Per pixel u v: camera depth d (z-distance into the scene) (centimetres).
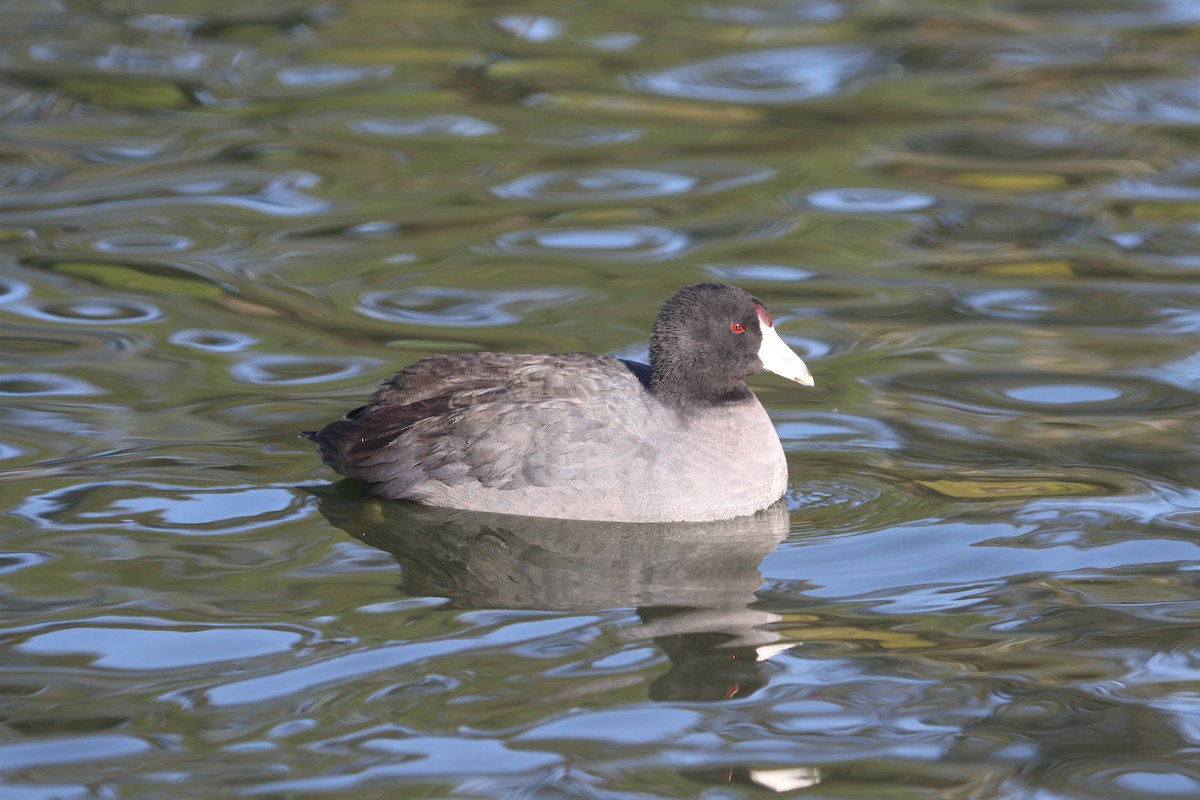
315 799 910
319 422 1482
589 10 2784
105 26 2675
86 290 1788
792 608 1173
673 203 2055
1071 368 1609
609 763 952
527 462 1317
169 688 1038
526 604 1180
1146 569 1219
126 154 2189
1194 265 1861
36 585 1178
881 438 1471
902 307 1767
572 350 1633
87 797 912
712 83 2459
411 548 1275
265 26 2691
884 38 2655
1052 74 2483
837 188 2102
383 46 2597
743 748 972
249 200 2055
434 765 947
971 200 2058
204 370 1597
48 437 1436
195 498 1338
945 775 942
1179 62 2525
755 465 1332
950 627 1134
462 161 2189
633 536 1300
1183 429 1470
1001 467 1406
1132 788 926
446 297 1788
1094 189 2083
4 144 2203
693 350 1327
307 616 1149
